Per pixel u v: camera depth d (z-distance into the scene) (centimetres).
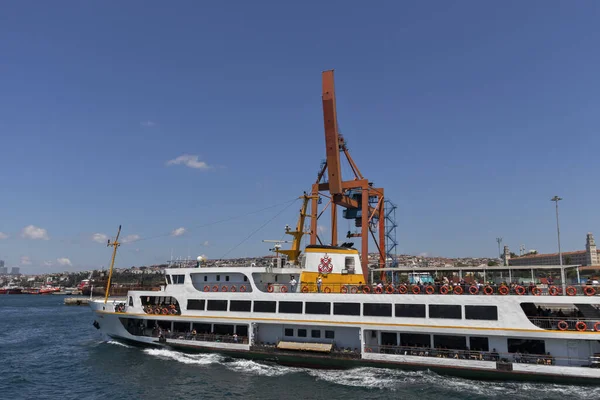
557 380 2795
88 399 2867
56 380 3347
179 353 3872
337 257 3900
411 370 3145
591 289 2805
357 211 6725
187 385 3062
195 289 3872
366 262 5628
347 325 3284
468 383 2952
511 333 2881
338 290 3731
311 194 6238
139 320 4244
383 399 2708
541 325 2847
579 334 2739
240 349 3584
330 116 5725
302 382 3083
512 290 3002
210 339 3734
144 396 2877
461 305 3028
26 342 5300
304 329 3525
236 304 3669
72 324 7450
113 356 3941
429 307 3102
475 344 3045
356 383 3019
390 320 3181
